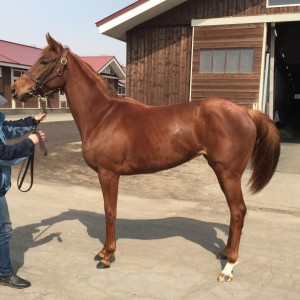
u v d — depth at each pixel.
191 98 10.01
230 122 3.10
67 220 4.71
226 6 9.40
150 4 9.27
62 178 7.23
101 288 3.01
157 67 10.34
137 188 6.39
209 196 5.88
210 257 3.63
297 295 2.92
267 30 9.47
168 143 3.22
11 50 26.30
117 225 4.54
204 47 9.71
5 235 2.98
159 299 2.84
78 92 3.44
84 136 3.44
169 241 4.04
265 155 3.27
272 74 9.99
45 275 3.24
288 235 4.20
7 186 2.96
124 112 3.37
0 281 3.04
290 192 5.99
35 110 25.94
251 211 5.09
